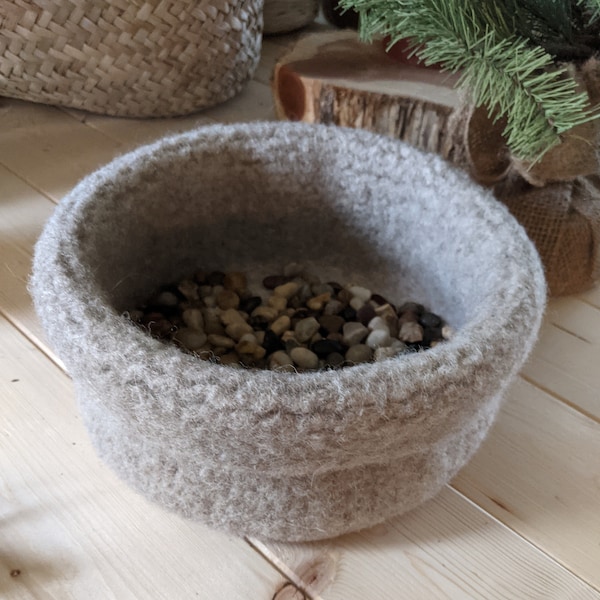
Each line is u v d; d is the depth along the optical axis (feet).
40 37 3.24
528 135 1.93
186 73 3.49
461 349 1.52
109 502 1.98
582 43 2.25
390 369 1.47
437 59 1.97
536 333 1.70
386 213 2.40
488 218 2.01
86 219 1.90
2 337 2.45
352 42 2.97
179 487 1.77
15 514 1.94
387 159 2.26
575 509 2.01
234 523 1.79
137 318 2.40
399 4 1.91
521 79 1.86
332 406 1.40
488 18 1.97
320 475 1.69
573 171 2.29
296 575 1.82
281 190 2.45
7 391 2.27
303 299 2.61
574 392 2.36
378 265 2.61
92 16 3.19
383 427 1.45
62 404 2.24
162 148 2.20
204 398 1.40
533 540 1.93
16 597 1.76
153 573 1.82
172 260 2.54
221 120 3.69
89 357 1.48
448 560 1.87
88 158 3.37
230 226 2.57
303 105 2.74
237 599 1.77
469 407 1.55
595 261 2.65
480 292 1.95
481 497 2.03
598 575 1.85
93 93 3.50
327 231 2.60
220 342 2.37
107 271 2.11
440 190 2.17
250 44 3.70
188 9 3.26
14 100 3.77
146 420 1.48
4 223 2.93
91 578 1.80
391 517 1.91
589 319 2.67
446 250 2.25
